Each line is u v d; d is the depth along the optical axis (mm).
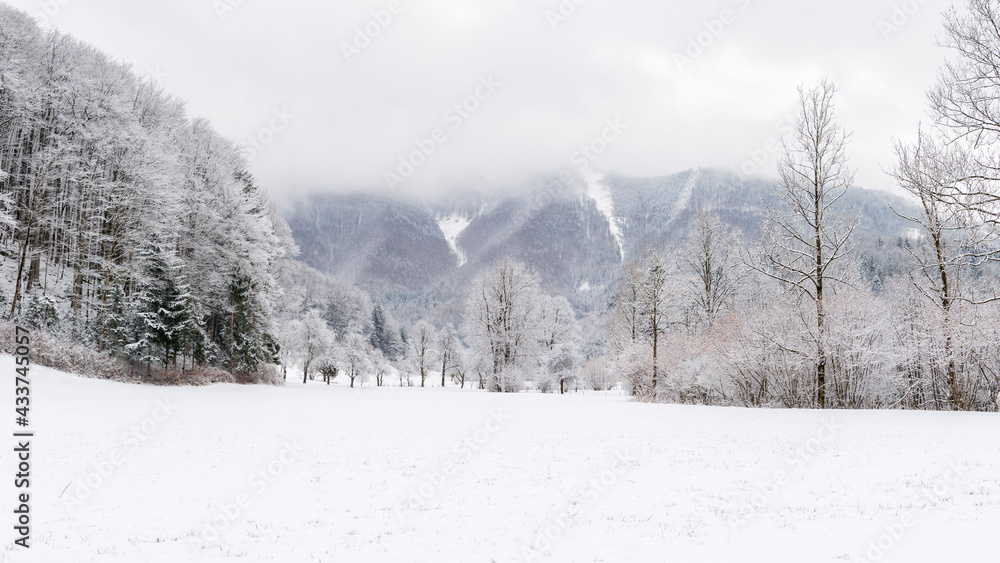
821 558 5176
